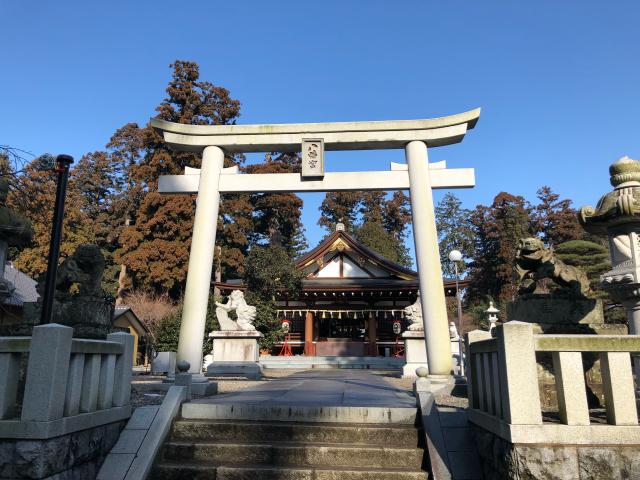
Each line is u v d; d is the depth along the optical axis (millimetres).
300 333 29688
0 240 6840
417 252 9719
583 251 33375
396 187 10203
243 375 15102
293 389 9656
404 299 28453
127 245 32938
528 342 4070
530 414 3947
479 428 4996
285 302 28953
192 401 6609
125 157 46781
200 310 9352
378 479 4965
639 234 6473
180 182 10492
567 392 4004
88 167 46000
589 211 6781
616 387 4012
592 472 3789
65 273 7062
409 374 15078
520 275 7129
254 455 5375
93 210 43375
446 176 10164
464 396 8148
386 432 5633
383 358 25234
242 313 16562
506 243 42844
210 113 37844
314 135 10219
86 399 4820
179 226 32656
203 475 5078
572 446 3871
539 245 6918
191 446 5465
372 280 29109
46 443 4066
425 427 5531
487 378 4793
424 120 10133
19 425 4059
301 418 6066
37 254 29000
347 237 29500
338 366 25047
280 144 10320
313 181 10266
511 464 3934
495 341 4418
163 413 5848
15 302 17938
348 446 5418
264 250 27891
